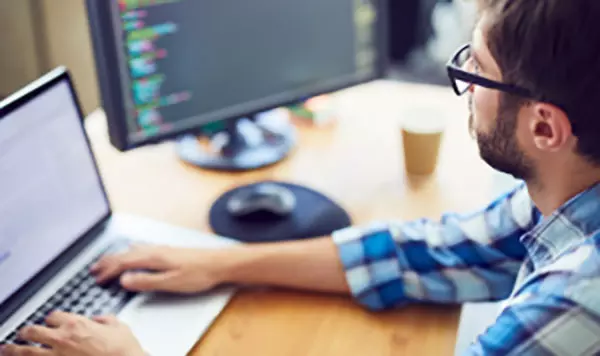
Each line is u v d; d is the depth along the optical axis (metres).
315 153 1.40
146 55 1.09
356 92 1.65
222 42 1.18
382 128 1.50
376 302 1.01
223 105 1.23
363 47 1.36
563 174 0.79
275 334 0.96
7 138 0.93
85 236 1.09
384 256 1.03
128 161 1.36
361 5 1.32
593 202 0.78
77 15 1.38
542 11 0.69
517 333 0.74
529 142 0.78
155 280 1.00
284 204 1.19
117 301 0.99
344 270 1.02
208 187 1.28
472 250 1.04
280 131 1.45
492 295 1.03
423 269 1.03
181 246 1.09
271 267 1.03
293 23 1.25
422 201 1.25
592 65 0.68
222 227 1.16
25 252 0.98
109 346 0.87
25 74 1.37
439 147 1.31
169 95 1.15
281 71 1.27
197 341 0.94
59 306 0.98
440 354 0.93
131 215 1.19
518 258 1.03
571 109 0.72
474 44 0.80
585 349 0.70
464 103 1.60
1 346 0.89
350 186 1.29
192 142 1.41
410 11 2.44
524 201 1.02
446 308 1.02
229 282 1.03
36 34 1.36
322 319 0.99
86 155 1.08
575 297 0.71
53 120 1.01
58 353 0.87
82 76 1.45
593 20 0.67
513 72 0.74
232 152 1.37
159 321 0.96
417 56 2.50
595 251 0.73
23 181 0.97
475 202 1.25
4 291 0.95
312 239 1.09
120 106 1.08
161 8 1.08
